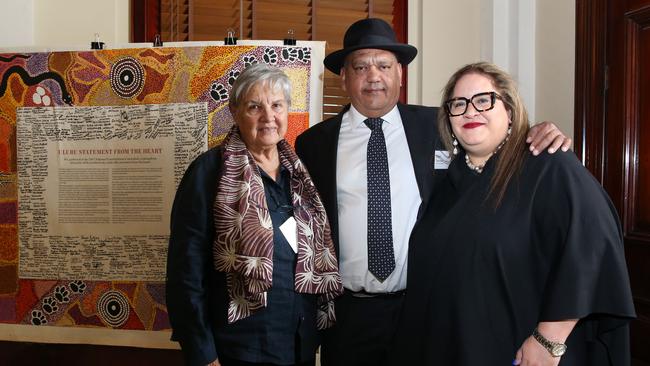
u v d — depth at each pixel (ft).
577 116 8.77
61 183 7.32
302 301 5.07
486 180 4.48
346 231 5.93
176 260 4.76
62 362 8.27
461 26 10.43
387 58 6.14
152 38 9.68
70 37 9.05
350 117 6.39
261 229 4.68
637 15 7.90
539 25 9.70
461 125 4.46
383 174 5.98
